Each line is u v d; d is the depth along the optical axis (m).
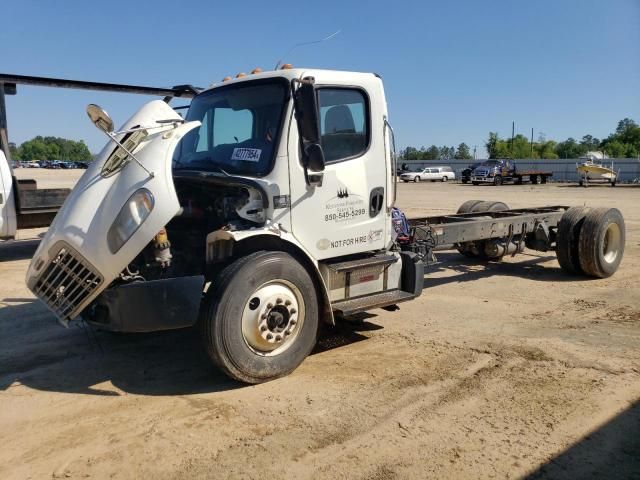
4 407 4.32
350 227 5.19
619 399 4.29
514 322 6.41
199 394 4.48
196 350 5.55
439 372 4.88
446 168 57.62
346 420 4.00
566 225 8.69
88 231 4.25
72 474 3.38
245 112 5.04
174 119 4.64
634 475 3.30
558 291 7.93
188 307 4.30
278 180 4.67
